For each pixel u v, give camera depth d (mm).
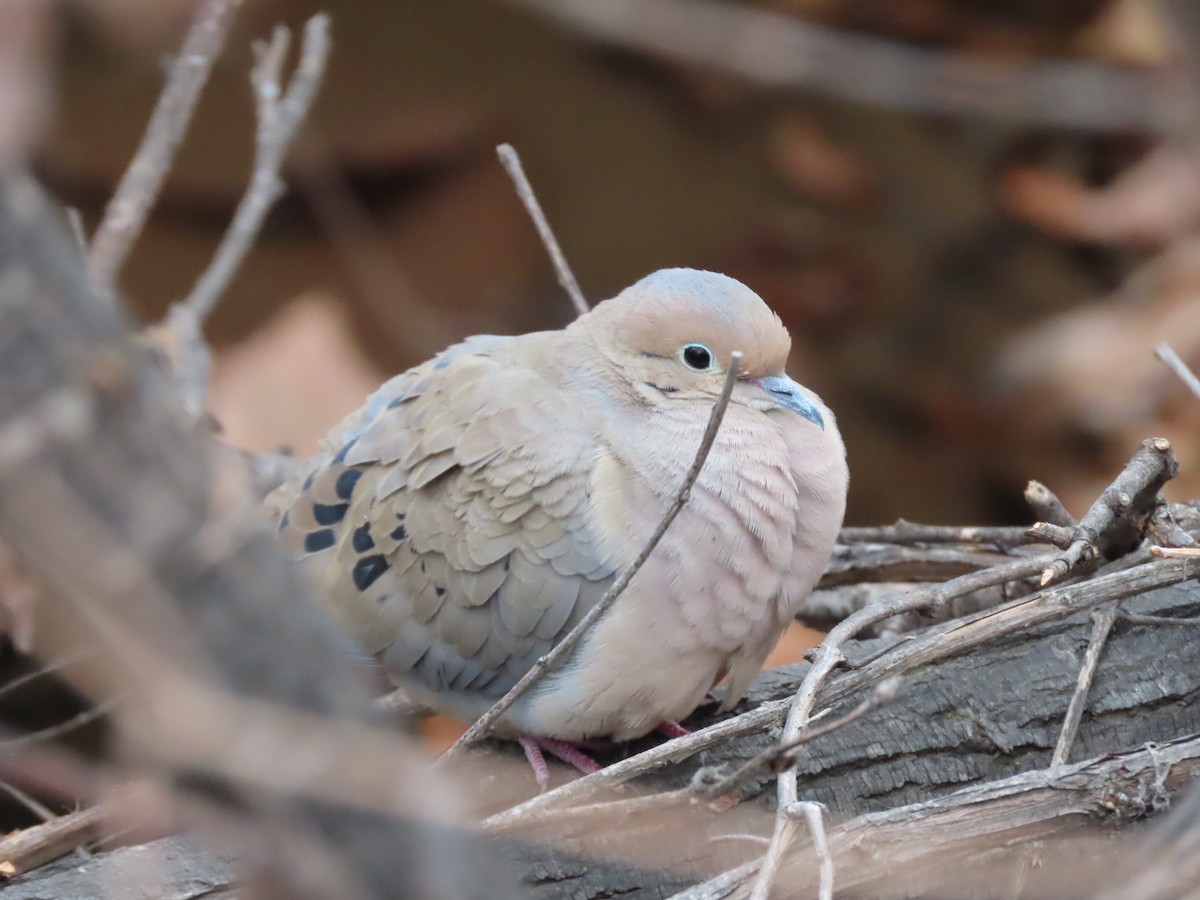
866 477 17203
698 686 8359
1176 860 5996
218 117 17312
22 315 3443
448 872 4281
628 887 7363
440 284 17219
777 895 6727
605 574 8195
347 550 8922
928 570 9617
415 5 18500
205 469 3756
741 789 7676
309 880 4066
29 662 11773
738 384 8797
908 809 6934
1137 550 8359
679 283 8930
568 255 17875
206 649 3740
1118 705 8102
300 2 17875
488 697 8805
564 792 6820
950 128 18500
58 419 3475
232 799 4031
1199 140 7922
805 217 18422
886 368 17719
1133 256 17516
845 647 8906
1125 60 15820
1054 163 18031
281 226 17047
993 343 17609
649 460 8336
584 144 18469
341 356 16234
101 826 7566
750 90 18188
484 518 8398
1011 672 8172
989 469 17016
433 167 17812
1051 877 7207
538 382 8852
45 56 6637
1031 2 16531
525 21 18641
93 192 17016
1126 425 16406
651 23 7180
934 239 18281
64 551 3551
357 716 4051
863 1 16656
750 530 8172
